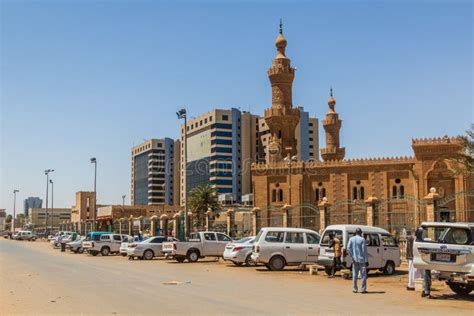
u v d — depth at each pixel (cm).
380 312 1276
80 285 1908
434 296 1594
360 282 2050
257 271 2580
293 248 2641
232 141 14038
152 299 1491
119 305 1377
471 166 3562
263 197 7388
